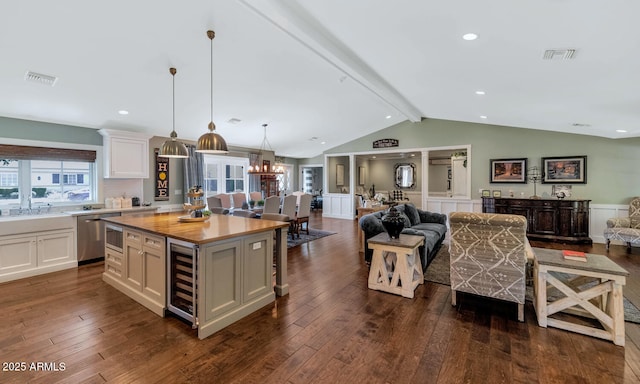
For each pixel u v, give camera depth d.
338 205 9.62
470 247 2.78
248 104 5.17
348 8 2.48
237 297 2.69
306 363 2.04
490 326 2.54
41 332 2.45
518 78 3.31
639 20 1.90
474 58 3.01
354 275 3.90
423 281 3.59
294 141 8.38
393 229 3.37
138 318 2.71
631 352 2.14
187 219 3.33
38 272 3.90
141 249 3.00
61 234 4.14
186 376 1.91
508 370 1.95
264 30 3.06
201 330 2.37
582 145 5.82
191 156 6.68
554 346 2.23
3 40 2.72
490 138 6.75
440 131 7.41
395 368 1.98
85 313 2.80
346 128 7.77
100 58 3.23
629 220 5.16
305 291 3.36
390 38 2.94
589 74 2.86
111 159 4.96
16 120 4.27
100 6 2.50
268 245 3.04
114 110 4.56
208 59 3.57
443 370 1.96
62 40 2.85
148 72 3.67
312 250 5.25
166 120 5.28
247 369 1.98
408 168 11.32
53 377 1.90
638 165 5.43
